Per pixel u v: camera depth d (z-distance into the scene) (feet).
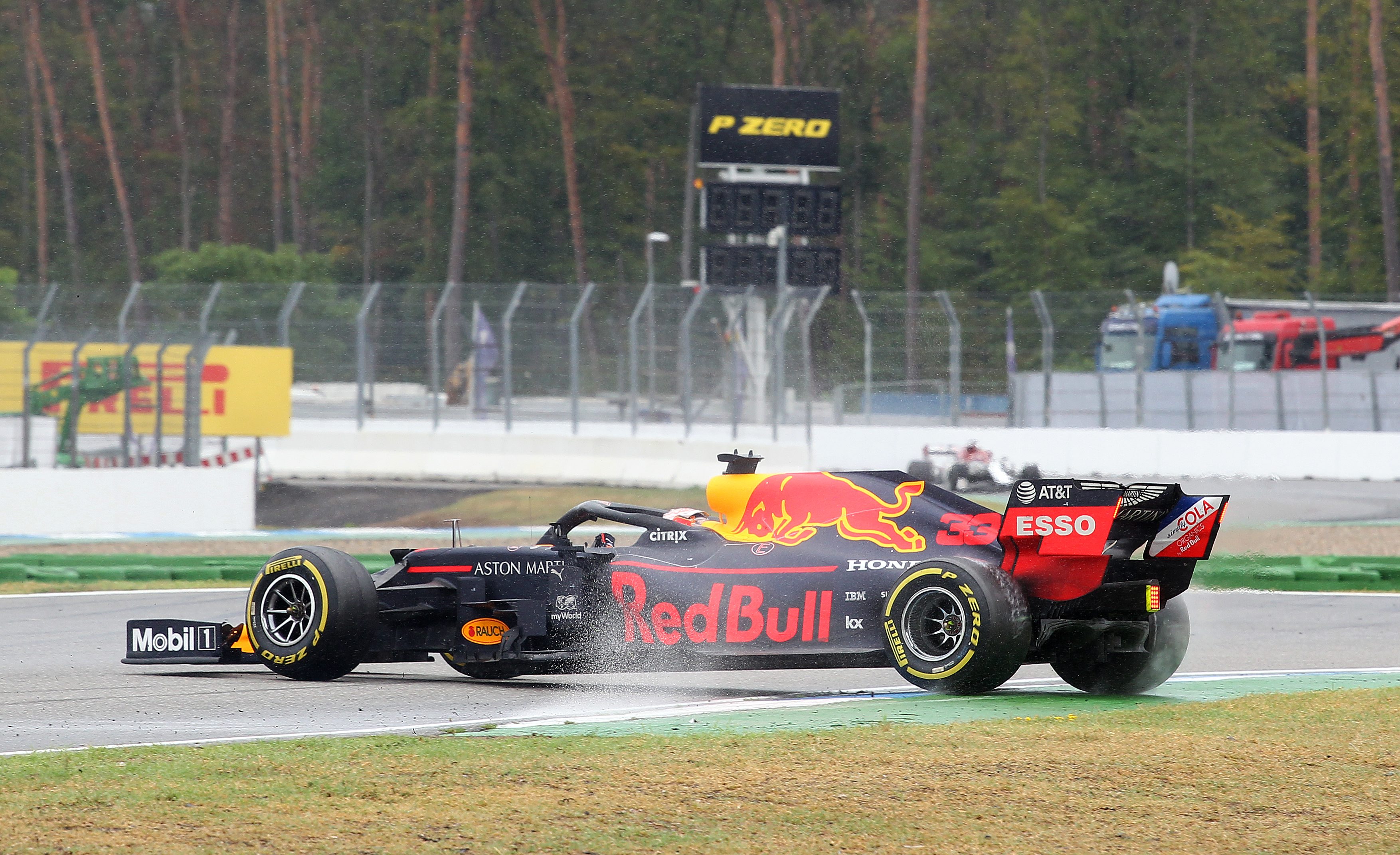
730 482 99.50
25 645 122.01
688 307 376.27
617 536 237.45
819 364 467.11
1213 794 61.26
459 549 100.17
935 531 92.94
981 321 390.63
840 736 73.82
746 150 469.16
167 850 51.11
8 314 329.72
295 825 54.75
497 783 62.03
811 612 91.97
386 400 378.94
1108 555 86.74
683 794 60.34
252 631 101.45
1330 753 69.77
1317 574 181.98
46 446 270.67
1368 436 347.97
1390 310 435.94
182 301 353.92
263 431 322.14
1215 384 380.78
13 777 62.54
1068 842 53.93
